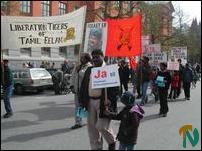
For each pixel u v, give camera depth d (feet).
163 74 47.98
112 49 53.06
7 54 136.87
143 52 78.48
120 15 132.26
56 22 43.80
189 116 48.03
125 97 25.08
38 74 81.66
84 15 43.11
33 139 34.12
